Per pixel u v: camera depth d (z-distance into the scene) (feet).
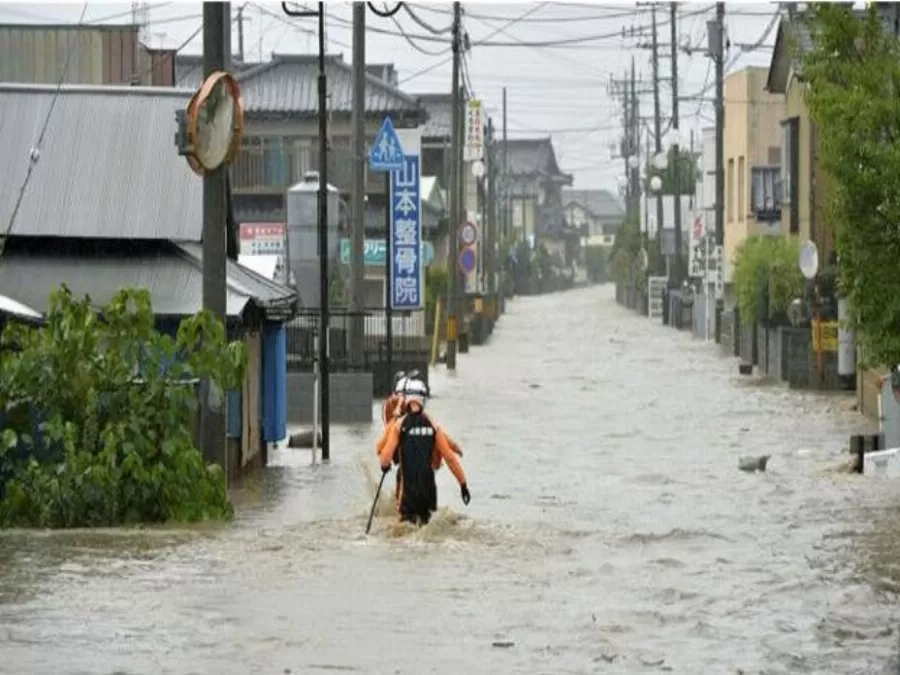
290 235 305.12
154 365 141.59
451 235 407.64
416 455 138.21
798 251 365.20
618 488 177.17
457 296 444.96
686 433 246.47
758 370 391.24
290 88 468.75
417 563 119.75
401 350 335.26
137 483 139.23
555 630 95.30
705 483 181.78
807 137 363.15
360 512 153.38
